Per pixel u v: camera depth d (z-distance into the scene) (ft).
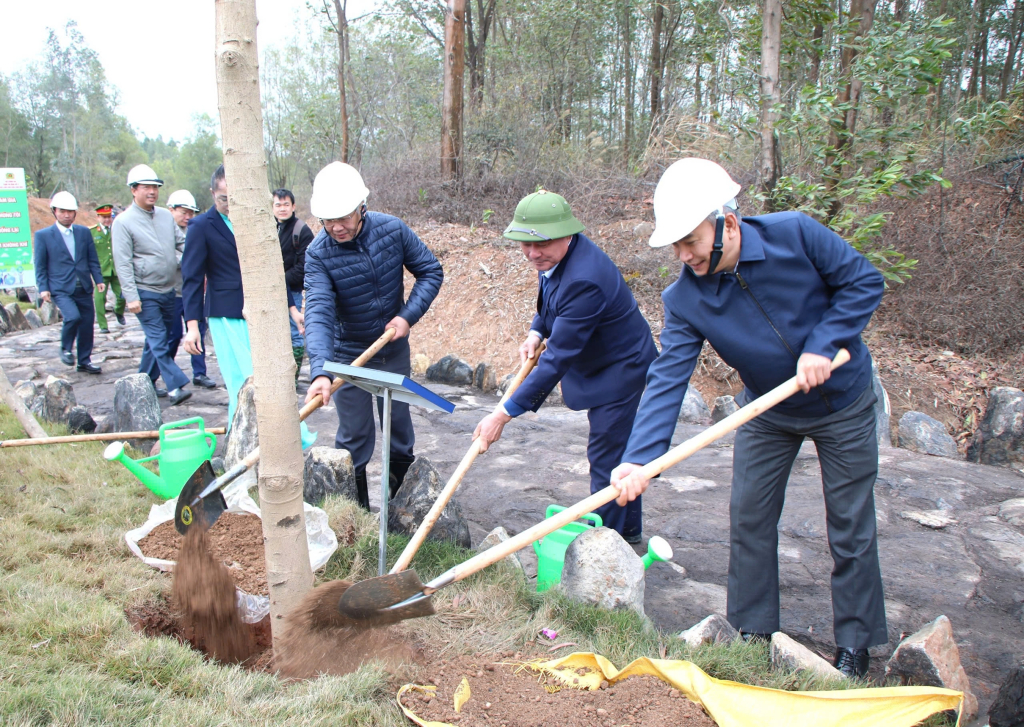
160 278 23.15
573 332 11.14
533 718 7.66
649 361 12.43
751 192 25.59
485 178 39.29
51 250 27.48
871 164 27.25
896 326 29.50
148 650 8.23
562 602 10.32
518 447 19.97
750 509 9.93
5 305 40.22
